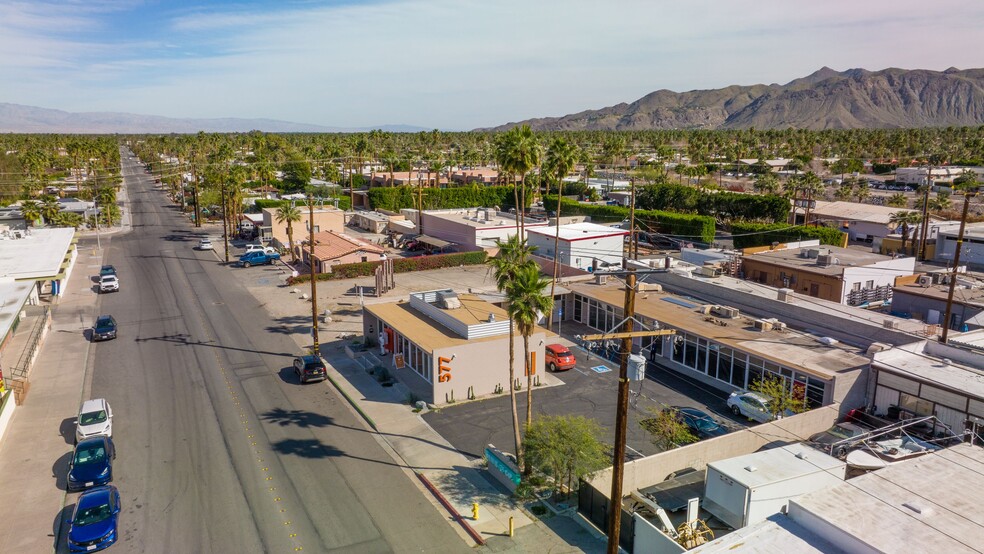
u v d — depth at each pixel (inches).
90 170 6476.4
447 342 1469.0
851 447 1136.8
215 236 3796.8
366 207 4805.6
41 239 2657.5
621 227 3742.6
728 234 3705.7
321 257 2768.2
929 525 716.0
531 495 1056.2
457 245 3230.8
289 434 1283.2
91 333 1936.5
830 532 719.7
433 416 1371.8
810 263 2338.8
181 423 1326.3
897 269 2321.6
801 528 751.1
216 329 2001.7
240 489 1069.8
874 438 1218.0
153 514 992.2
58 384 1530.5
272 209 3757.4
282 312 2203.5
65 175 6520.7
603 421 1343.5
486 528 961.5
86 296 2393.0
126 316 2134.6
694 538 844.6
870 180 6112.2
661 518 896.3
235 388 1524.4
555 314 2097.7
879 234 3388.3
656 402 1454.2
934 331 1561.3
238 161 7273.6
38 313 2044.8
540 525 973.2
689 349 1678.2
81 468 1067.3
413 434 1286.9
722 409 1419.8
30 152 6486.2
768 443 1176.2
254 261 2982.3
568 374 1644.9
